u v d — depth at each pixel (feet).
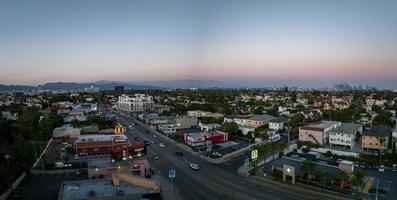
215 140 344.90
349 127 358.43
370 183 210.18
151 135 399.44
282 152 291.17
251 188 202.08
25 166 232.94
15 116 515.09
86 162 266.77
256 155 245.65
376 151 298.35
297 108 639.35
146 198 154.40
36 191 195.11
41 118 485.97
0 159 226.99
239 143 346.95
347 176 197.98
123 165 222.07
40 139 342.23
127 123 508.53
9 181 193.26
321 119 497.87
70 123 456.86
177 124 442.09
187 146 330.75
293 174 211.00
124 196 153.58
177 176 228.63
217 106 635.66
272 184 209.97
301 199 181.98
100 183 172.86
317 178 205.98
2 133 333.21
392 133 312.50
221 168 250.98
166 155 294.46
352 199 181.88
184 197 185.06
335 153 289.53
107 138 314.96
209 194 190.70
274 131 388.16
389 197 185.06
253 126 413.59
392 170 241.55
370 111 574.15
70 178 223.92
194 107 625.82
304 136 347.97
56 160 276.21
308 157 279.08
